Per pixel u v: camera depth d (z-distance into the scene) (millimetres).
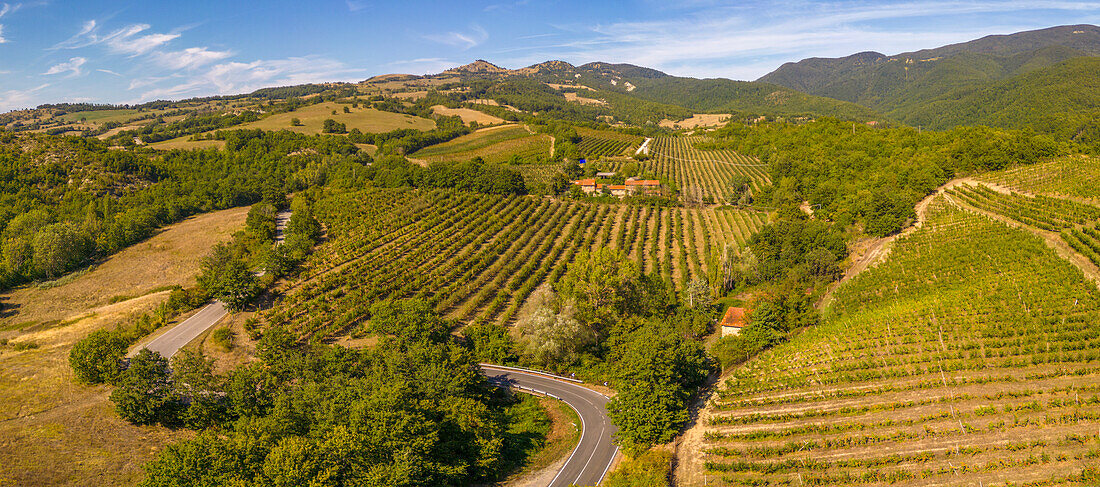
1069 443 55281
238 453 53375
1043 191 136250
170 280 123625
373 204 170625
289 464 50688
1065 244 104688
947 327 81188
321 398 66250
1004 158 171000
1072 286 86125
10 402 69812
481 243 148625
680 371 75312
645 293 110750
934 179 161250
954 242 113750
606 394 85250
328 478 51688
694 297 113375
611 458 67562
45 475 56312
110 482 56906
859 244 135625
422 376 72812
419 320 88000
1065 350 71812
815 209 170125
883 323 85688
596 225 168125
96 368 76125
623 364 73312
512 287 124812
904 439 60000
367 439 55406
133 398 67500
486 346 98625
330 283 117625
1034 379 67188
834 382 74250
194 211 186250
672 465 62625
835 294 108188
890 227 133625
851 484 54906
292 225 149375
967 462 55219
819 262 120562
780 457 60781
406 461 54938
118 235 146625
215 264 123062
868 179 176375
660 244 153750
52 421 66062
